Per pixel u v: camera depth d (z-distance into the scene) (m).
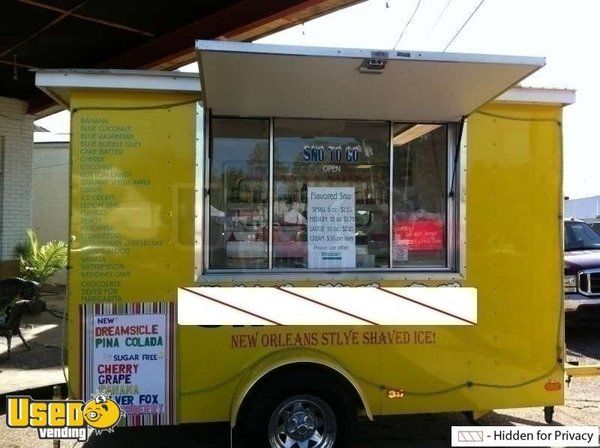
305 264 4.27
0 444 4.53
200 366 4.03
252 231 4.23
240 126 4.24
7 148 10.30
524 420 5.12
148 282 4.00
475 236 4.30
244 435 3.98
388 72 3.53
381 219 4.36
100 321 3.96
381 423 5.06
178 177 4.02
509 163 4.34
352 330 4.14
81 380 3.96
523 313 4.34
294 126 4.29
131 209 3.98
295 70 3.50
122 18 7.38
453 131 4.38
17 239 10.46
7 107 10.31
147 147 3.99
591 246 9.30
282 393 3.96
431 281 4.25
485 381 4.29
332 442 4.00
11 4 6.86
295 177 4.29
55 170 15.70
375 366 4.16
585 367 4.58
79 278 3.95
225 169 4.21
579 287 8.00
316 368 4.10
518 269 4.34
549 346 4.38
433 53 3.39
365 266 4.32
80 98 3.94
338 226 4.32
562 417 5.19
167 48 7.87
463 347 4.26
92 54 8.65
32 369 6.18
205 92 3.78
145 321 4.00
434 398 4.23
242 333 4.06
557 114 4.40
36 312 8.32
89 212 3.95
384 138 4.37
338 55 3.34
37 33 7.79
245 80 3.61
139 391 4.00
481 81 3.68
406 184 4.38
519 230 4.34
